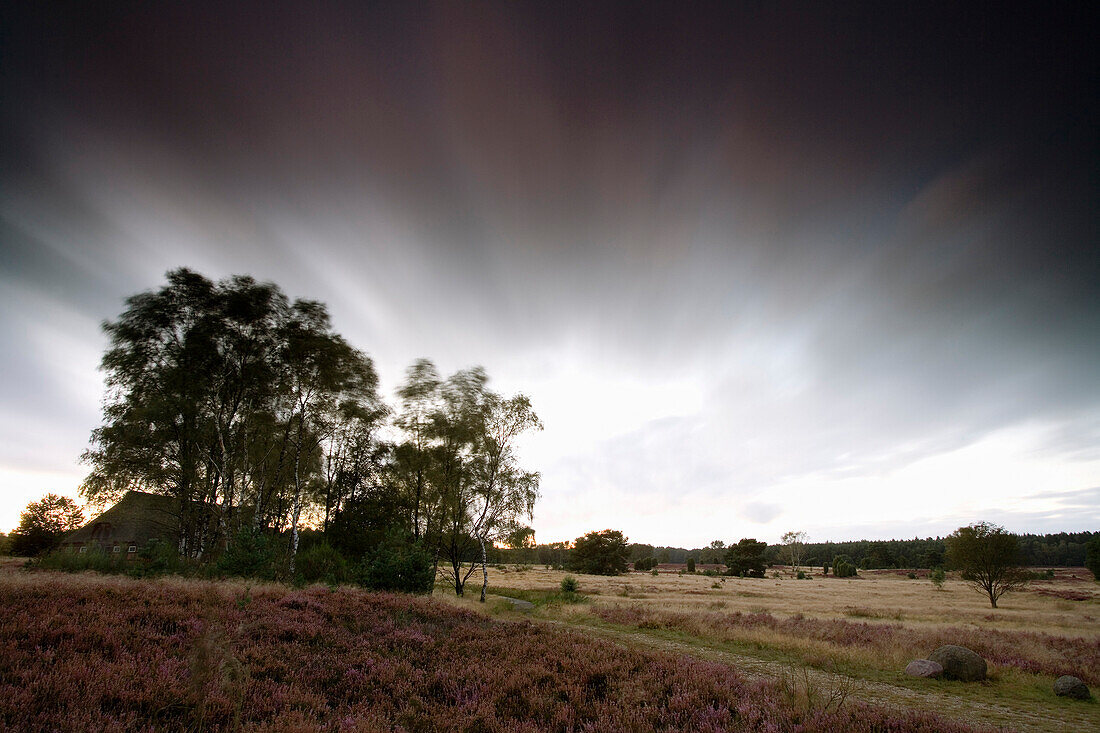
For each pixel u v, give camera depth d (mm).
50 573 14984
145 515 41312
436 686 7844
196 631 8664
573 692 7742
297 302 31812
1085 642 19078
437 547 32062
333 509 35688
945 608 38719
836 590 61781
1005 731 8703
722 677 9227
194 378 27172
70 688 5371
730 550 113500
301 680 7262
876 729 6645
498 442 32875
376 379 35094
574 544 115438
